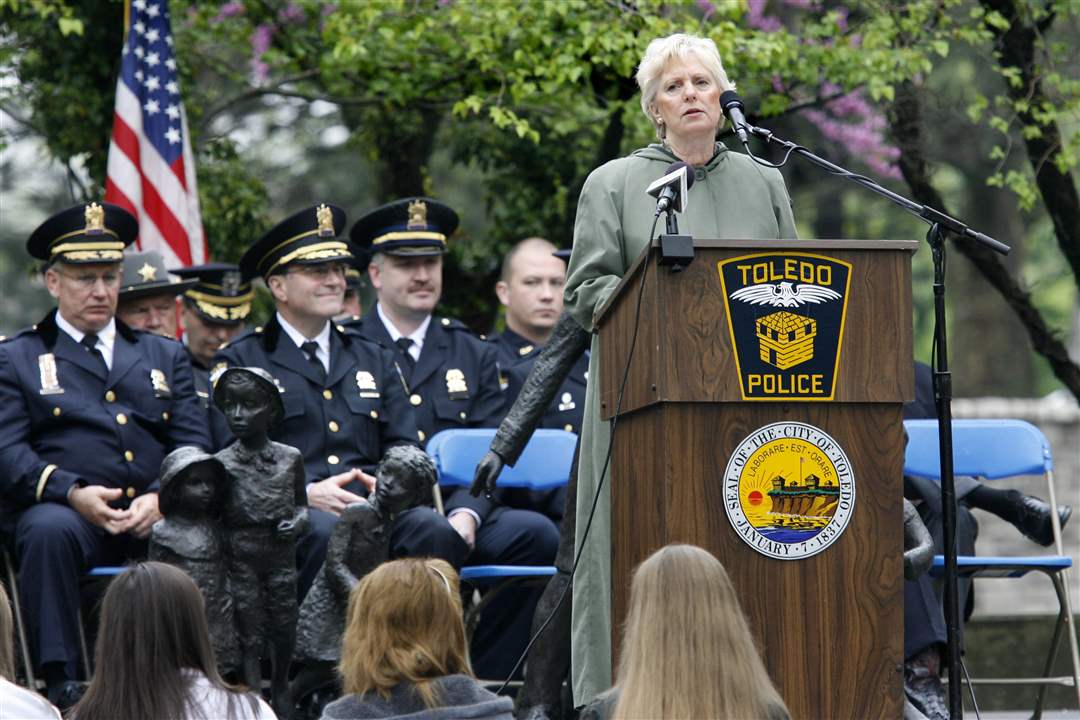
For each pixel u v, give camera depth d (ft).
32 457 53.78
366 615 32.37
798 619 33.17
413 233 63.41
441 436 57.06
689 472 32.99
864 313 33.37
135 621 31.30
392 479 47.91
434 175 147.64
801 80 77.46
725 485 32.99
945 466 36.94
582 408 64.95
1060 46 76.59
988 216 151.74
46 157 99.14
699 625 27.91
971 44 76.79
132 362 57.77
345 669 32.50
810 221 157.38
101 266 56.95
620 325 36.09
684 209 36.06
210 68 100.78
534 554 56.90
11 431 55.06
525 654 42.78
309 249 57.77
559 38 75.87
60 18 78.74
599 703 30.35
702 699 27.63
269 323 58.75
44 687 53.16
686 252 32.58
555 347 44.57
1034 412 99.71
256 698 32.40
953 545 36.68
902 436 33.58
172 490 46.06
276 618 47.26
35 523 51.44
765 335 33.09
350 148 102.68
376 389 58.65
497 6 74.43
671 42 40.73
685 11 76.79
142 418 57.11
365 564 48.06
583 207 40.42
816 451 33.32
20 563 51.80
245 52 94.17
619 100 80.43
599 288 39.27
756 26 85.25
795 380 33.14
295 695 48.21
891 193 37.73
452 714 31.60
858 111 90.84
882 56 74.18
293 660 47.88
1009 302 79.00
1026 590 97.45
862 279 33.40
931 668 48.37
